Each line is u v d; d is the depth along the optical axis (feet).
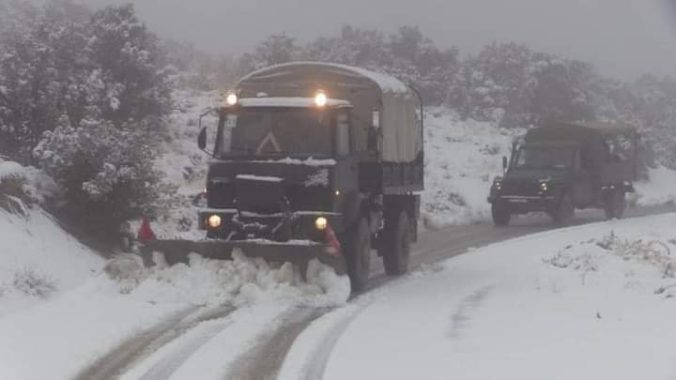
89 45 107.45
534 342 45.11
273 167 60.75
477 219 136.67
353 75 69.82
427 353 43.01
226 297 55.62
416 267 80.23
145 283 56.59
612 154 136.05
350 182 63.77
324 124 62.03
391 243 73.82
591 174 132.16
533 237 107.14
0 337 44.06
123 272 58.29
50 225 65.62
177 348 43.98
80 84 92.53
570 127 132.26
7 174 66.23
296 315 52.75
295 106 62.23
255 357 42.39
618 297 59.72
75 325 47.80
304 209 60.44
